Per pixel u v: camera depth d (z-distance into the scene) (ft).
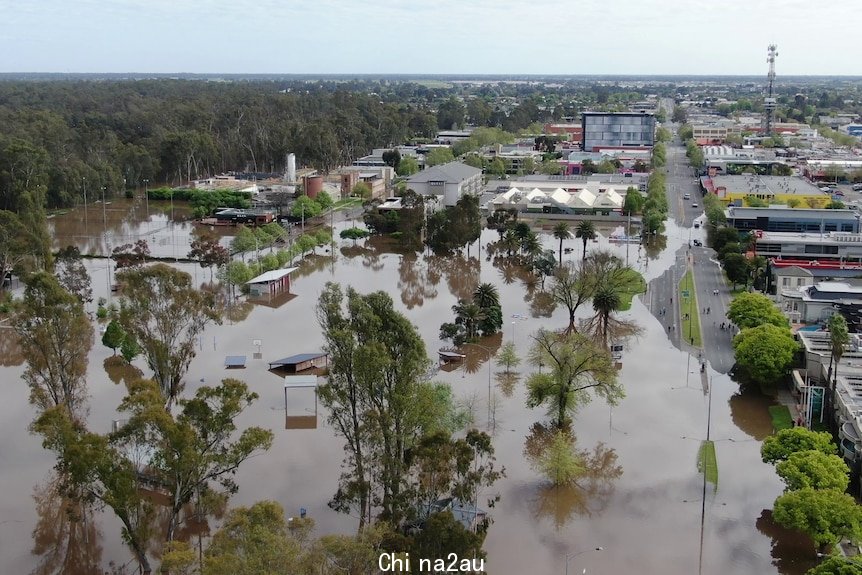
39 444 434.30
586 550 341.21
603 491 390.21
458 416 433.07
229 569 235.61
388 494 319.88
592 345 498.28
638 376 531.91
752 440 443.73
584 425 459.73
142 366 550.77
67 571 328.49
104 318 641.40
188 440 312.29
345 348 361.10
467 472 324.19
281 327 630.74
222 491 380.99
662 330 626.23
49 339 437.17
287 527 279.28
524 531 355.77
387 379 357.61
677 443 438.40
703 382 522.88
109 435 325.42
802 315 606.96
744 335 516.32
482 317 605.31
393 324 368.68
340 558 249.14
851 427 399.85
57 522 363.76
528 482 397.19
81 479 304.30
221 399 344.69
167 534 345.51
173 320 472.85
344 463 394.93
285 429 451.12
